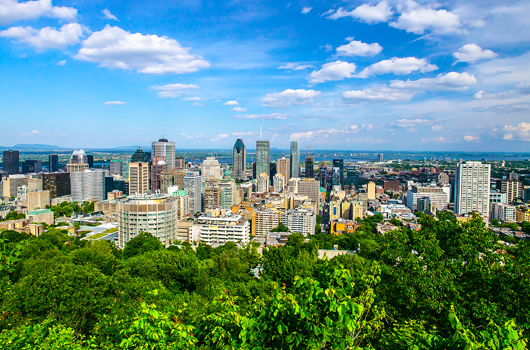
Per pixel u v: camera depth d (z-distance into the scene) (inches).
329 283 1070.4
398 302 2016.5
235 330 1206.3
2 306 2315.5
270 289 3508.9
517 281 1792.6
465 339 941.2
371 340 1378.0
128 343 1138.0
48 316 2306.8
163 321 1152.2
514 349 947.3
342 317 1006.4
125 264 4931.1
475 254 2126.0
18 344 1318.9
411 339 1171.9
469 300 1898.4
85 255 5009.8
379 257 2608.3
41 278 2559.1
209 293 3814.0
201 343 1295.5
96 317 2431.1
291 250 6441.9
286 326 1032.2
